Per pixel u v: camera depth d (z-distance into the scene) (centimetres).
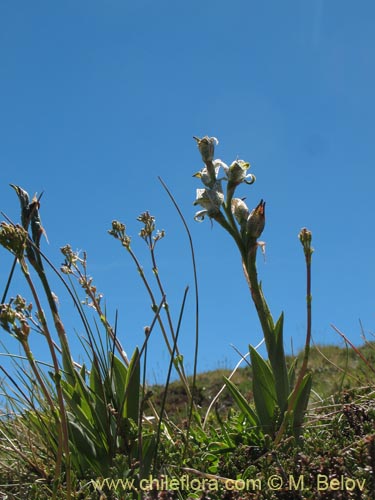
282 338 63
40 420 60
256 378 64
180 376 73
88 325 60
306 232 57
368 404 70
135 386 62
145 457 56
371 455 47
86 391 61
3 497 55
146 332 58
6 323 45
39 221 56
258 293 62
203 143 62
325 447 54
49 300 57
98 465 58
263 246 61
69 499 49
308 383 62
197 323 61
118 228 72
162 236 73
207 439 66
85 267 70
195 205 62
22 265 47
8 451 65
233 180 62
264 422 63
